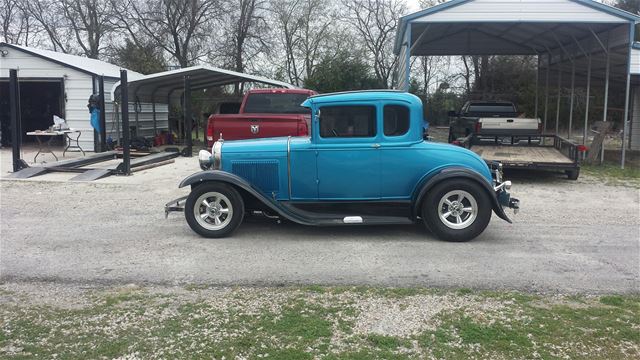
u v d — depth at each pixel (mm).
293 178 6859
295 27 35344
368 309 4473
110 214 8219
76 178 11586
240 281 5191
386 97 6688
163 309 4473
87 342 3883
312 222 6688
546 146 15328
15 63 18016
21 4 36031
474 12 14023
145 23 33938
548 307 4531
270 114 11508
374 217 6797
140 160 14031
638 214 8430
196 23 33688
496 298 4730
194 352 3732
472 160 6742
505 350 3770
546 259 5902
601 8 13703
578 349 3785
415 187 6754
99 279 5246
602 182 11914
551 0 13828
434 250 6262
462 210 6613
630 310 4461
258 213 7359
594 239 6797
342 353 3717
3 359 3635
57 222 7684
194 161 15406
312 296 4777
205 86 20969
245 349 3773
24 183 11086
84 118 18094
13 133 12445
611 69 19094
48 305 4578
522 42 20656
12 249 6281
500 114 19750
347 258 5945
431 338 3941
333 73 31094
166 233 7059
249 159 6863
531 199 9766
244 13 34156
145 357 3668
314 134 6773
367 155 6754
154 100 21281
